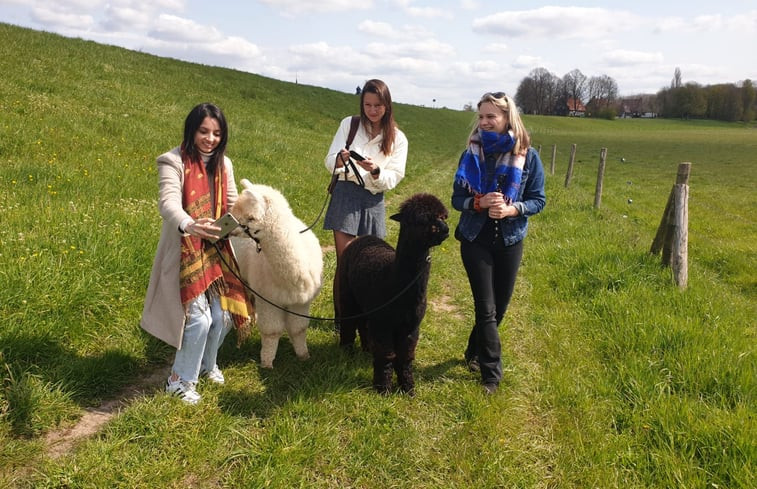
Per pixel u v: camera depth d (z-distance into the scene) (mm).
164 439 3141
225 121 3533
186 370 3539
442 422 3596
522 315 5582
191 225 3145
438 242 3400
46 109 11586
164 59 30375
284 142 16594
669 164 28359
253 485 2855
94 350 4047
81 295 4305
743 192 18156
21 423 3148
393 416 3607
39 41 20797
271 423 3412
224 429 3303
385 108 4527
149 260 5309
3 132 9070
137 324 4395
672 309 5281
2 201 6246
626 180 21422
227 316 3830
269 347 4102
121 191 7676
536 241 8547
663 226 6539
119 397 3670
